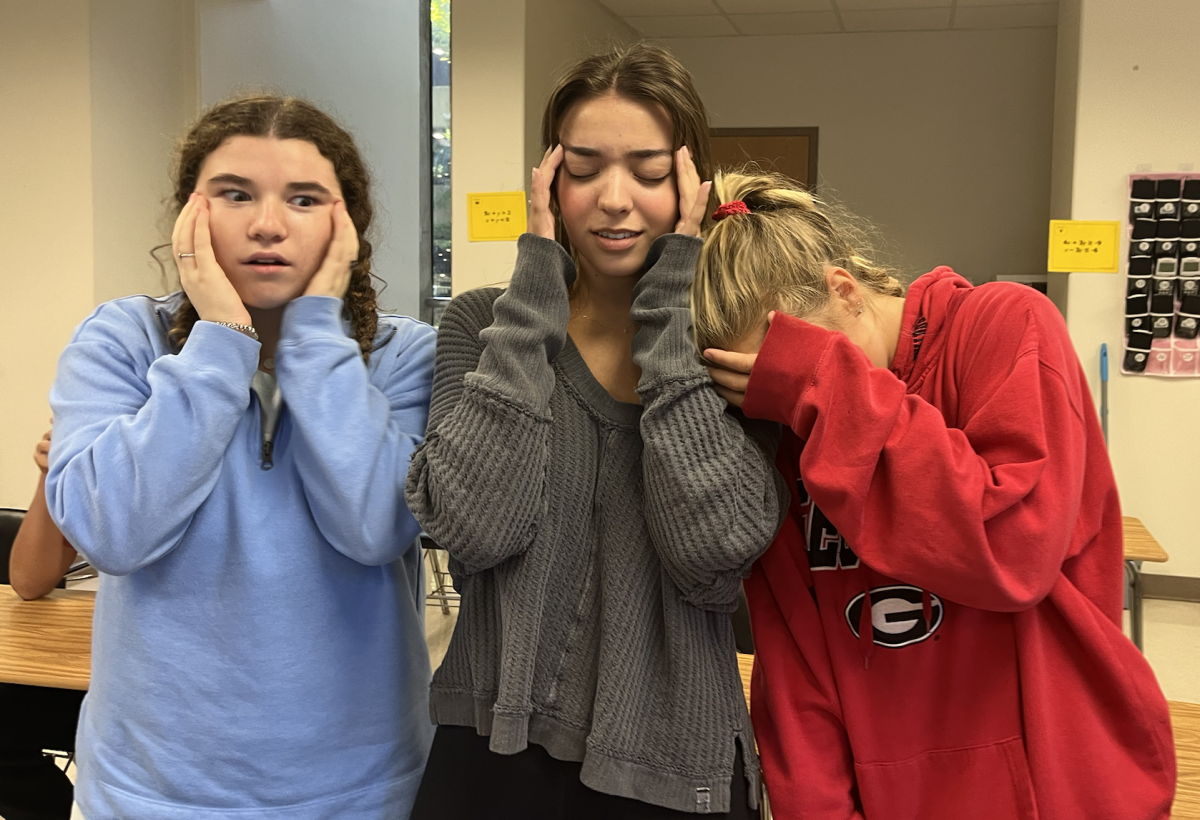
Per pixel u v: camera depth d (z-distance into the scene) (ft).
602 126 3.37
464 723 3.57
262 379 3.80
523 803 3.45
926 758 3.40
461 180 13.61
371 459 3.55
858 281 3.63
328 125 3.81
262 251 3.59
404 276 18.45
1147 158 12.50
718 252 3.46
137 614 3.60
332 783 3.65
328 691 3.64
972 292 3.47
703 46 19.19
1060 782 3.21
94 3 12.86
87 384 3.62
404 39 18.30
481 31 13.32
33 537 6.42
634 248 3.50
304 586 3.63
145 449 3.32
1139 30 12.35
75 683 5.21
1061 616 3.28
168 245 4.06
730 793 3.29
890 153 18.75
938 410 3.12
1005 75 18.13
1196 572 12.93
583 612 3.47
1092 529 3.28
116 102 13.39
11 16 13.01
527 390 3.29
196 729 3.54
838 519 3.10
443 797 3.51
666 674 3.35
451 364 3.64
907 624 3.38
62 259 13.17
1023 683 3.25
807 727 3.51
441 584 12.28
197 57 14.73
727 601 3.34
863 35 18.58
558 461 3.50
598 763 3.27
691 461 3.17
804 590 3.56
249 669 3.55
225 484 3.61
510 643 3.36
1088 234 10.76
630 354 3.72
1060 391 3.04
